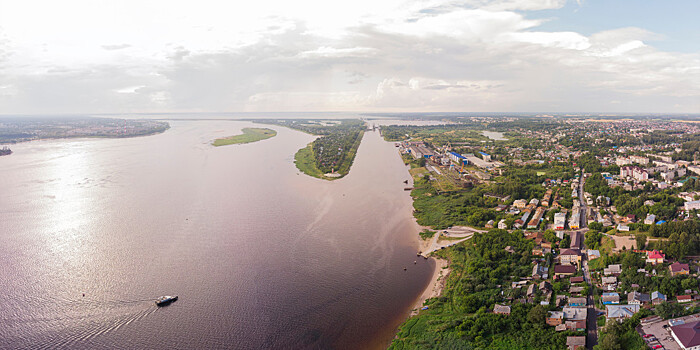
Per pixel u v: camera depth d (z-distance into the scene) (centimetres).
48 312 12794
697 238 15512
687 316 11725
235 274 15300
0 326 12094
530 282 14412
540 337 11200
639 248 15975
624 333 11312
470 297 13038
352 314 12825
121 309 12975
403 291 14262
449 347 10925
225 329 12031
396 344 11281
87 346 11275
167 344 11375
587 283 14250
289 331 11962
